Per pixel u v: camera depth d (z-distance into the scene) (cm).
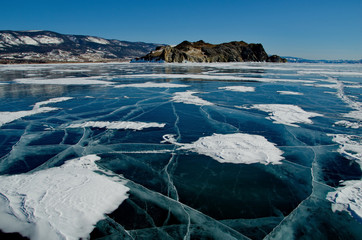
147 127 814
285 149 628
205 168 529
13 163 557
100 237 319
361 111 1021
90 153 609
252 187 457
